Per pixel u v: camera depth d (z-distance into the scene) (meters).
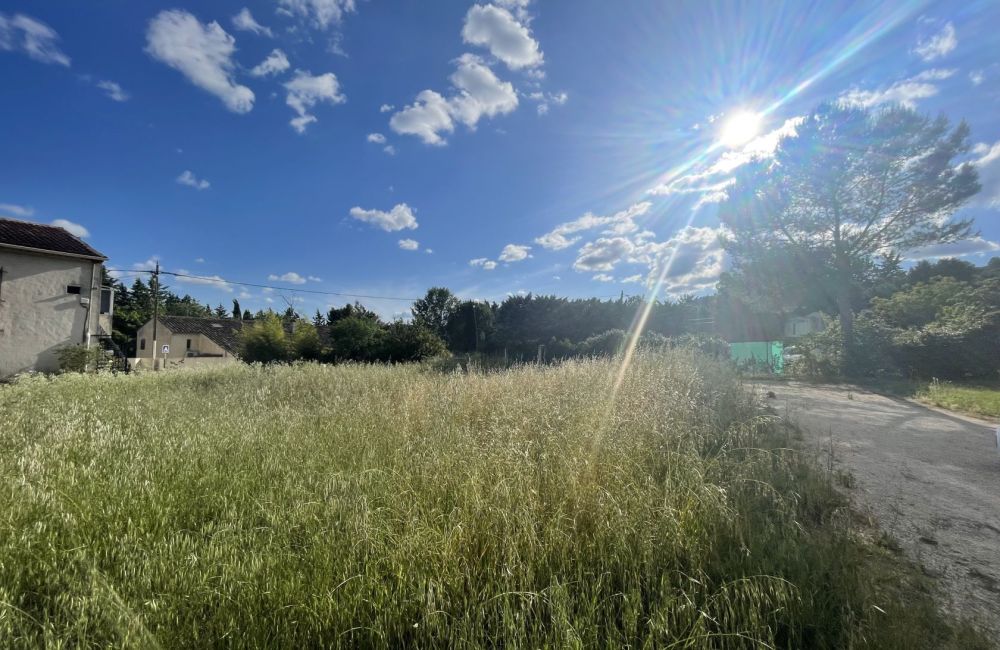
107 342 21.66
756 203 20.22
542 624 1.93
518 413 5.11
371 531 2.51
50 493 2.97
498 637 1.96
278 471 3.81
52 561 2.32
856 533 3.08
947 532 3.17
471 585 2.23
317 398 7.97
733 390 7.14
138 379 11.28
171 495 3.13
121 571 2.25
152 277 26.48
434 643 1.92
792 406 8.84
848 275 19.14
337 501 2.99
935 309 20.30
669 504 2.88
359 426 5.14
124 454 4.04
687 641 1.83
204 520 2.94
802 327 40.53
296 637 1.92
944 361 15.62
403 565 2.30
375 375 10.76
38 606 2.13
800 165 18.94
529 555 2.38
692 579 2.15
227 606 1.99
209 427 5.08
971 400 9.72
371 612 2.07
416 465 3.77
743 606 2.01
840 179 18.25
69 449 4.18
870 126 17.48
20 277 16.44
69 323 17.39
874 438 6.10
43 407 6.29
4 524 2.54
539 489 3.19
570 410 5.23
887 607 2.12
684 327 35.12
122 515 2.83
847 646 1.93
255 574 2.18
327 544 2.48
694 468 3.40
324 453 4.24
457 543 2.45
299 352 24.17
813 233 19.48
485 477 3.25
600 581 2.17
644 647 1.82
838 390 12.65
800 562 2.40
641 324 20.53
